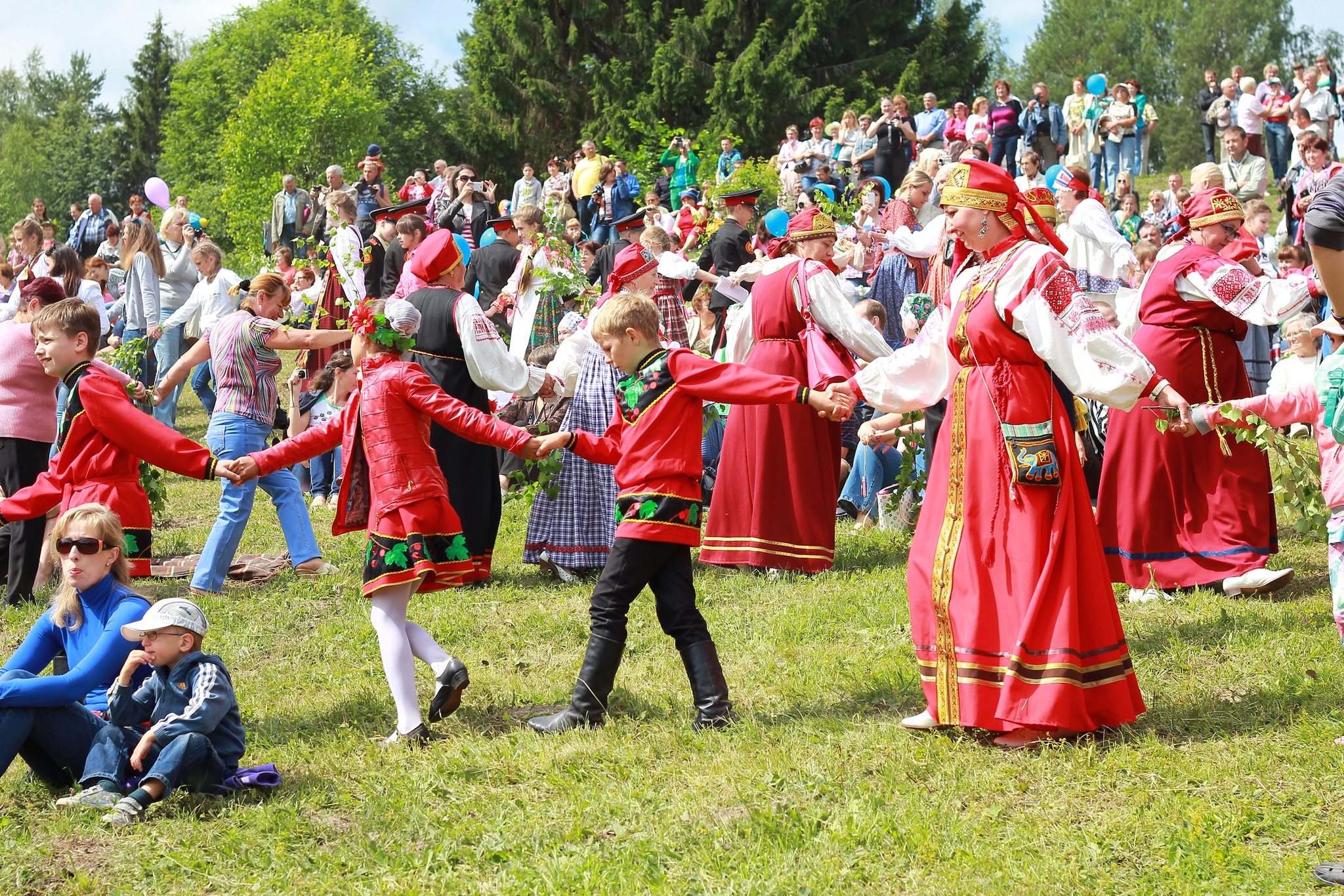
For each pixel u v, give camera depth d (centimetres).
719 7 3850
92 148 7212
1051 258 438
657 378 475
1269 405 498
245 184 4441
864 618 600
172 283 1262
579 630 613
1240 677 491
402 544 479
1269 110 1931
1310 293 592
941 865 354
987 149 1958
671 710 495
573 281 970
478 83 4138
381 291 1293
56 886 369
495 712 511
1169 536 618
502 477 933
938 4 4281
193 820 406
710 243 1145
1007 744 436
